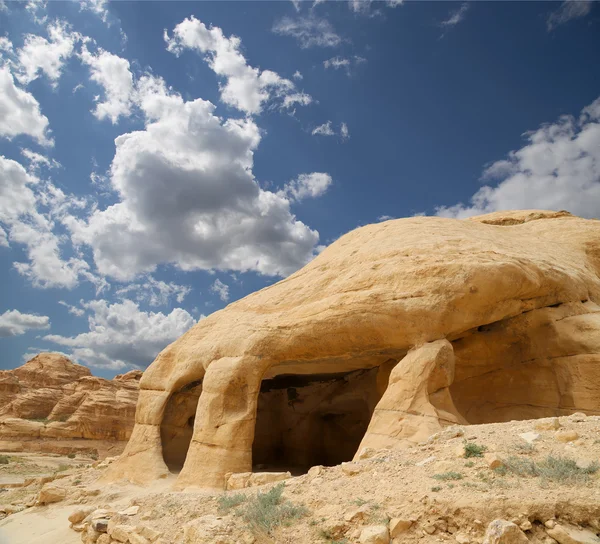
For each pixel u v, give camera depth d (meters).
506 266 10.88
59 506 14.25
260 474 9.46
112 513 9.24
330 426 18.36
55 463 37.69
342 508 6.22
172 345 18.19
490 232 14.83
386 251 13.01
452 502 5.47
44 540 10.84
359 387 15.91
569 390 10.70
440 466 6.66
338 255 15.26
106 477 16.72
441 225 14.41
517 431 7.58
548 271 11.67
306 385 18.36
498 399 12.11
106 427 46.47
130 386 54.03
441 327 11.00
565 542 4.74
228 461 13.11
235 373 13.91
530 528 4.93
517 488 5.57
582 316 11.38
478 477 6.07
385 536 5.32
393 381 10.78
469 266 10.96
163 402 17.05
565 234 15.88
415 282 11.42
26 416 50.62
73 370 63.50
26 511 14.49
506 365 12.22
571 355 10.97
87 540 8.56
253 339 14.07
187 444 17.61
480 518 5.18
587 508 4.98
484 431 7.93
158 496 9.06
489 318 11.22
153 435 16.72
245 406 13.80
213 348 15.30
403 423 10.02
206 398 14.29
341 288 12.94
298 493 7.22
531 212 19.52
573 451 6.37
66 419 48.56
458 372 12.60
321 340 12.88
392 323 11.44
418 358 10.65
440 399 10.49
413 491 6.07
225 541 6.08
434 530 5.33
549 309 11.73
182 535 6.86
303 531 5.99
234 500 7.41
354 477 7.27
